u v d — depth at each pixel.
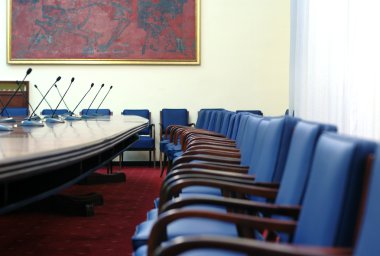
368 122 5.23
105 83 8.33
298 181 1.71
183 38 8.34
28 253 3.16
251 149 2.93
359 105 5.37
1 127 3.38
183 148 4.84
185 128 5.93
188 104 8.39
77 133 3.17
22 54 8.18
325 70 6.11
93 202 4.73
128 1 8.27
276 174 2.23
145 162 8.38
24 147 1.99
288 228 1.54
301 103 6.77
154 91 8.36
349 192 1.27
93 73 8.31
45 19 8.19
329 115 6.00
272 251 1.14
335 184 1.30
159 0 8.30
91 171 2.94
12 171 1.50
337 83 5.84
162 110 8.17
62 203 4.36
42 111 8.08
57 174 2.27
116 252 3.19
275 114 8.42
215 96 8.41
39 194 1.90
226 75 8.41
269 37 8.41
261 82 8.42
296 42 6.99
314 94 6.38
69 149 2.06
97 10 8.25
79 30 8.23
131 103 8.36
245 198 2.37
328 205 1.31
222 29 8.38
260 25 8.40
